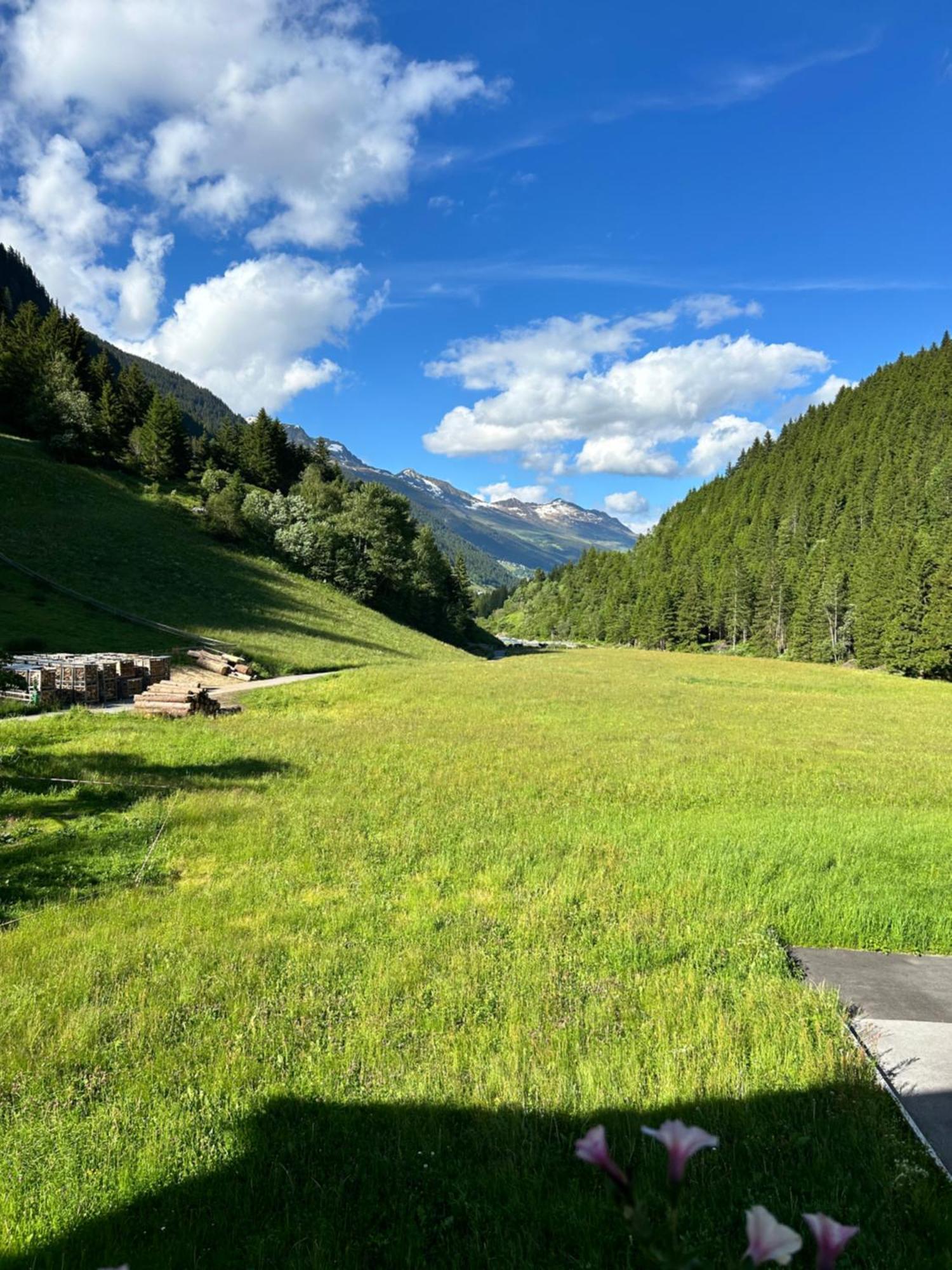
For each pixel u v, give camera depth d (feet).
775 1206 13.47
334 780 53.01
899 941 26.66
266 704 99.96
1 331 323.16
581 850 37.40
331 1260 12.55
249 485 369.91
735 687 174.91
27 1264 12.41
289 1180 14.35
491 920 27.99
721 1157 15.06
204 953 24.48
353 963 24.09
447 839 38.96
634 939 26.30
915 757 75.56
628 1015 20.80
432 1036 19.53
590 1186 14.33
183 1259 12.60
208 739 67.87
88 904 28.89
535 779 55.93
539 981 22.76
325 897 30.27
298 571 263.08
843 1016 20.98
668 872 33.91
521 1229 13.05
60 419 266.98
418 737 75.41
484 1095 17.10
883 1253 12.52
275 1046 19.25
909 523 436.35
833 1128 15.88
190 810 42.80
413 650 214.69
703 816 45.39
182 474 327.06
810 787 56.29
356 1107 16.71
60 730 69.56
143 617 149.48
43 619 129.59
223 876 32.94
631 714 103.65
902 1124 16.30
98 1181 14.44
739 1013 20.83
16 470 217.77
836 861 35.37
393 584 298.56
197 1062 18.39
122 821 40.47
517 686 133.69
